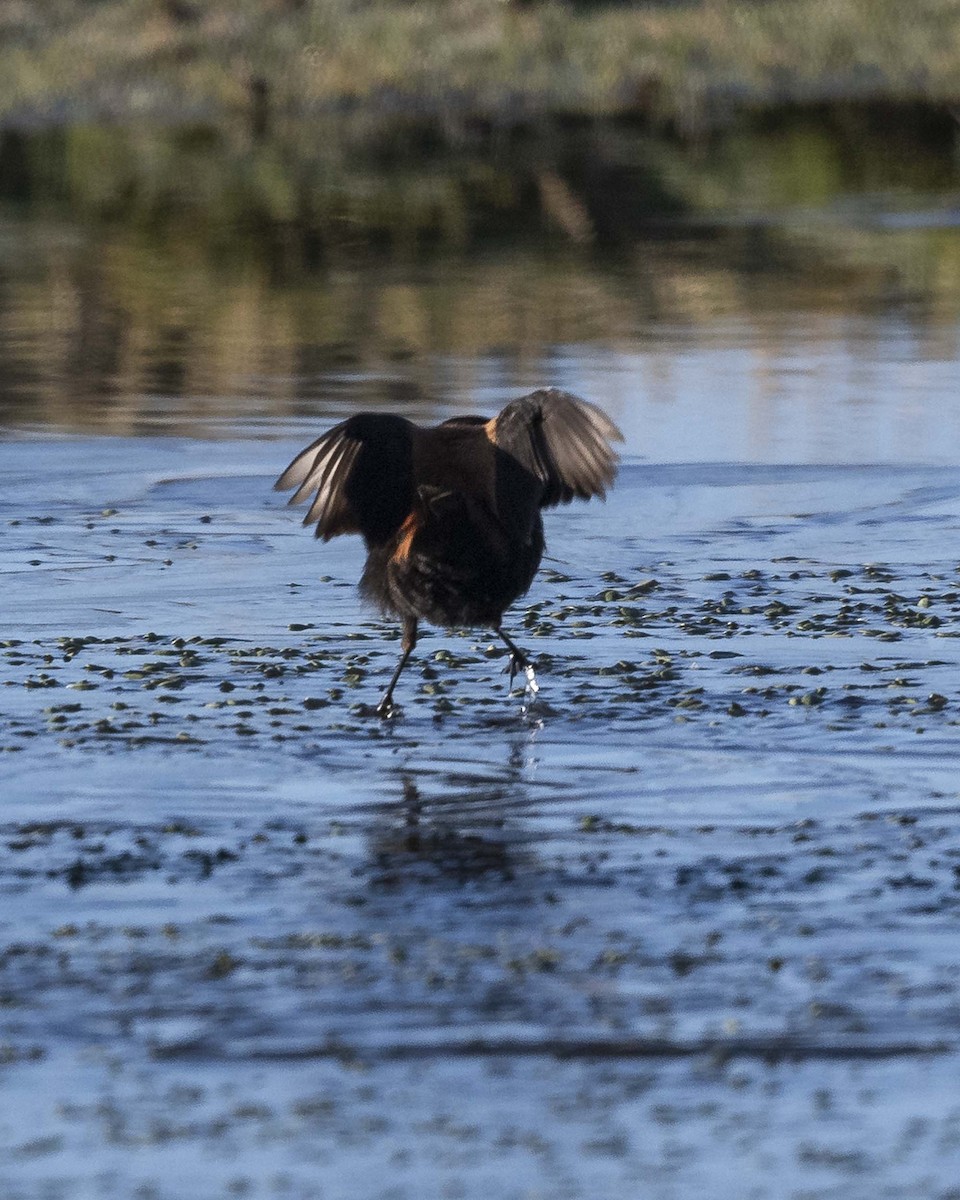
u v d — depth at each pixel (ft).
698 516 61.21
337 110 196.65
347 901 31.09
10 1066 25.57
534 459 36.88
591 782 37.17
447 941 29.43
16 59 213.46
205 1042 26.20
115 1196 22.44
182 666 45.37
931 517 60.80
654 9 229.45
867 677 44.09
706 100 195.42
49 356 90.33
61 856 33.14
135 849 33.53
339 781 37.27
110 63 210.79
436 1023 26.68
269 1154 23.35
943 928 29.78
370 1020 26.81
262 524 60.23
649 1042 26.17
